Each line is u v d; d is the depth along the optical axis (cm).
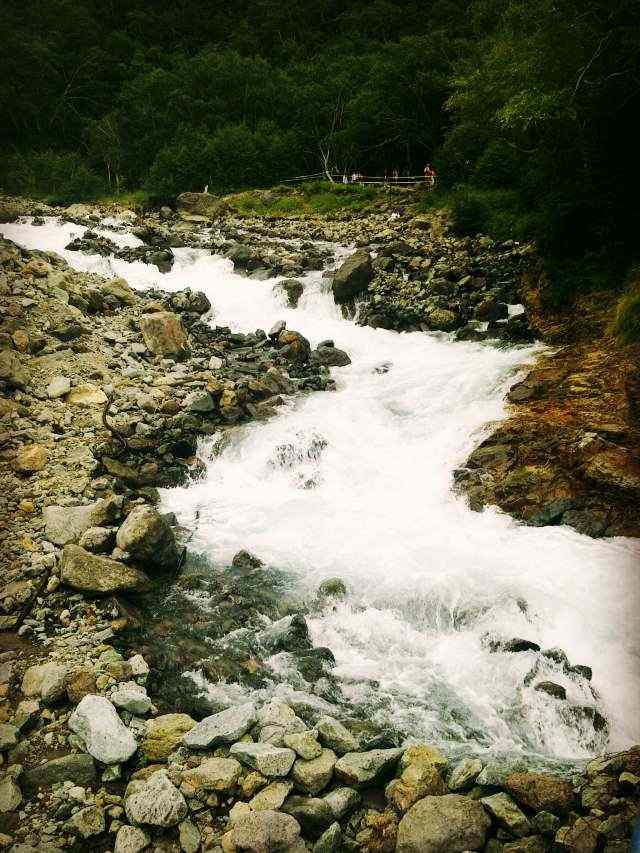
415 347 1451
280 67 6172
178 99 5056
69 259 1791
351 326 1585
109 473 962
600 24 1459
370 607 727
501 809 460
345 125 4481
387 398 1196
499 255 1802
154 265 1908
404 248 1962
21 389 1112
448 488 953
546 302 1440
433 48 4012
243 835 444
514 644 648
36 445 984
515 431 1001
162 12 7762
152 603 737
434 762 508
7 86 5388
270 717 554
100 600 712
